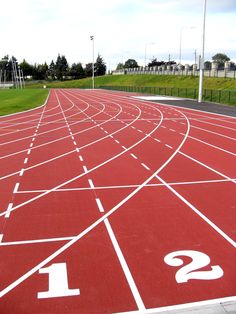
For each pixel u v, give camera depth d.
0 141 22.33
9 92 87.25
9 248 8.45
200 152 18.97
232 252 8.20
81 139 22.97
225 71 73.06
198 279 7.13
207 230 9.35
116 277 7.22
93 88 114.06
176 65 104.06
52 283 7.04
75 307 6.34
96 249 8.38
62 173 14.79
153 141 22.17
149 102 52.94
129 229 9.43
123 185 13.15
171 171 15.09
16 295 6.69
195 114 36.53
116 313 6.19
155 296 6.62
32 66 192.38
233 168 15.58
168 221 9.91
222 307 6.30
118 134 24.86
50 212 10.61
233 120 31.86
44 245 8.59
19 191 12.51
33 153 18.77
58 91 95.94
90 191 12.49
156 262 7.78
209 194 12.12
